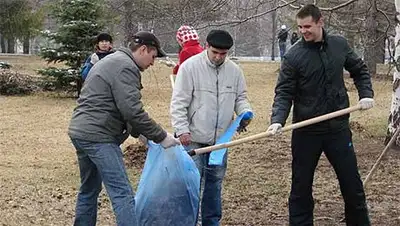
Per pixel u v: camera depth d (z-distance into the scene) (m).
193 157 5.54
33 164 9.62
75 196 7.54
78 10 18.09
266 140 11.52
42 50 18.55
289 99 5.45
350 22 13.14
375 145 10.91
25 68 28.00
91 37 18.12
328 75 5.34
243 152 10.45
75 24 17.98
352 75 5.54
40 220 6.52
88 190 5.46
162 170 5.29
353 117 14.77
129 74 4.96
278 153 10.33
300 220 5.61
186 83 5.51
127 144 11.12
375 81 22.12
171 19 11.65
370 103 5.32
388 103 17.58
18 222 6.43
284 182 8.28
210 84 5.52
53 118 14.92
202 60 5.54
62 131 13.02
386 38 11.41
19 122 14.23
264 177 8.60
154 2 11.60
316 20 5.25
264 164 9.52
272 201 7.29
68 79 18.70
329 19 12.01
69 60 18.61
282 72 5.46
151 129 5.00
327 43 5.35
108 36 9.10
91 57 9.11
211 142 5.59
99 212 6.74
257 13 11.20
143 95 19.31
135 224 5.02
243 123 5.66
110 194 5.04
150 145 5.44
